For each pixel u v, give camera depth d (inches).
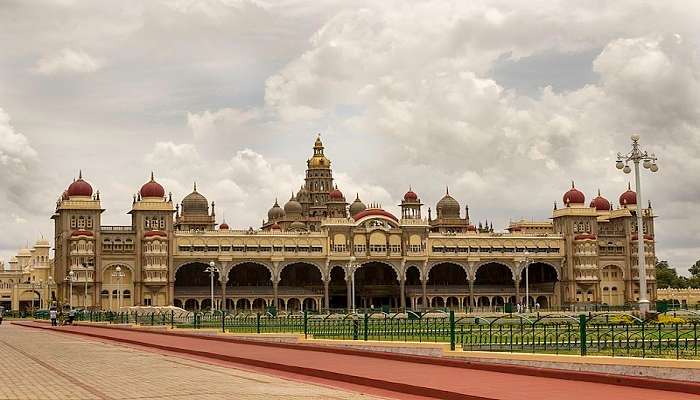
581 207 6737.2
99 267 5856.3
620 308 5925.2
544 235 6683.1
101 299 5851.4
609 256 6820.9
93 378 1216.2
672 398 979.9
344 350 1750.7
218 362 1588.3
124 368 1400.1
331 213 7637.8
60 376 1245.7
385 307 5216.5
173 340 2287.2
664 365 1157.7
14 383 1141.1
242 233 6151.6
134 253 5949.8
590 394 1016.2
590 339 1646.2
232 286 6289.4
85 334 2805.1
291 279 6796.3
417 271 6988.2
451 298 6737.2
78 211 5910.4
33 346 2086.6
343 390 1112.8
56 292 6540.4
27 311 6584.6
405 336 2033.7
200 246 6038.4
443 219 7632.9
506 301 6781.5
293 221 7500.0
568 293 6614.2
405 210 7091.5
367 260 6318.9
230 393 1031.0
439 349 1582.2
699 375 1108.5
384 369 1344.7
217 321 3309.5
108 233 5920.3
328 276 6245.1
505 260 6560.0
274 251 6176.2
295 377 1317.7
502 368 1330.0
